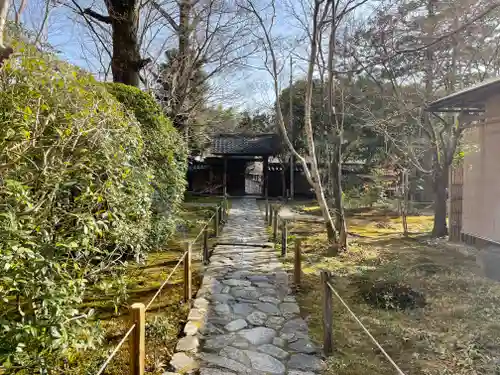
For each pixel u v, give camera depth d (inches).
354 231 365.7
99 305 151.2
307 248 280.2
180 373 107.5
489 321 140.8
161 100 429.4
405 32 316.2
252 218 463.8
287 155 724.7
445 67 335.0
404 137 390.9
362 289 180.5
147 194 174.2
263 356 118.0
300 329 138.3
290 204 634.2
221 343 126.5
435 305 158.9
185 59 432.5
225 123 688.4
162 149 236.4
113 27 320.2
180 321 144.6
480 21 266.8
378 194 557.3
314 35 253.3
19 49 109.6
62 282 87.2
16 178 89.2
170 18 435.5
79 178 105.7
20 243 77.2
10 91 103.9
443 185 321.4
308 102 263.9
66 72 125.3
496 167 241.0
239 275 207.6
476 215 265.6
